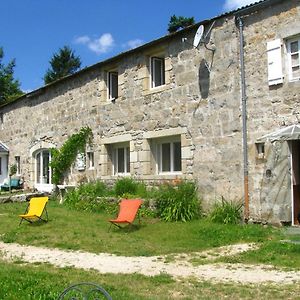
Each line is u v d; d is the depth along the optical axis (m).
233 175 11.03
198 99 12.11
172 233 9.88
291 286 5.89
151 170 13.88
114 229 10.59
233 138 11.05
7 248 8.87
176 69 12.88
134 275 6.57
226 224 10.46
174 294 5.55
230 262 7.41
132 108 14.51
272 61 10.29
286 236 9.02
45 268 7.09
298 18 9.89
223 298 5.38
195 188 11.94
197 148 12.09
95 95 16.34
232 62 11.14
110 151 15.91
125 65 14.91
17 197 17.50
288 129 9.64
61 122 18.39
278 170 10.16
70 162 17.53
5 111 23.58
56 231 10.41
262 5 10.48
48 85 19.00
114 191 14.06
